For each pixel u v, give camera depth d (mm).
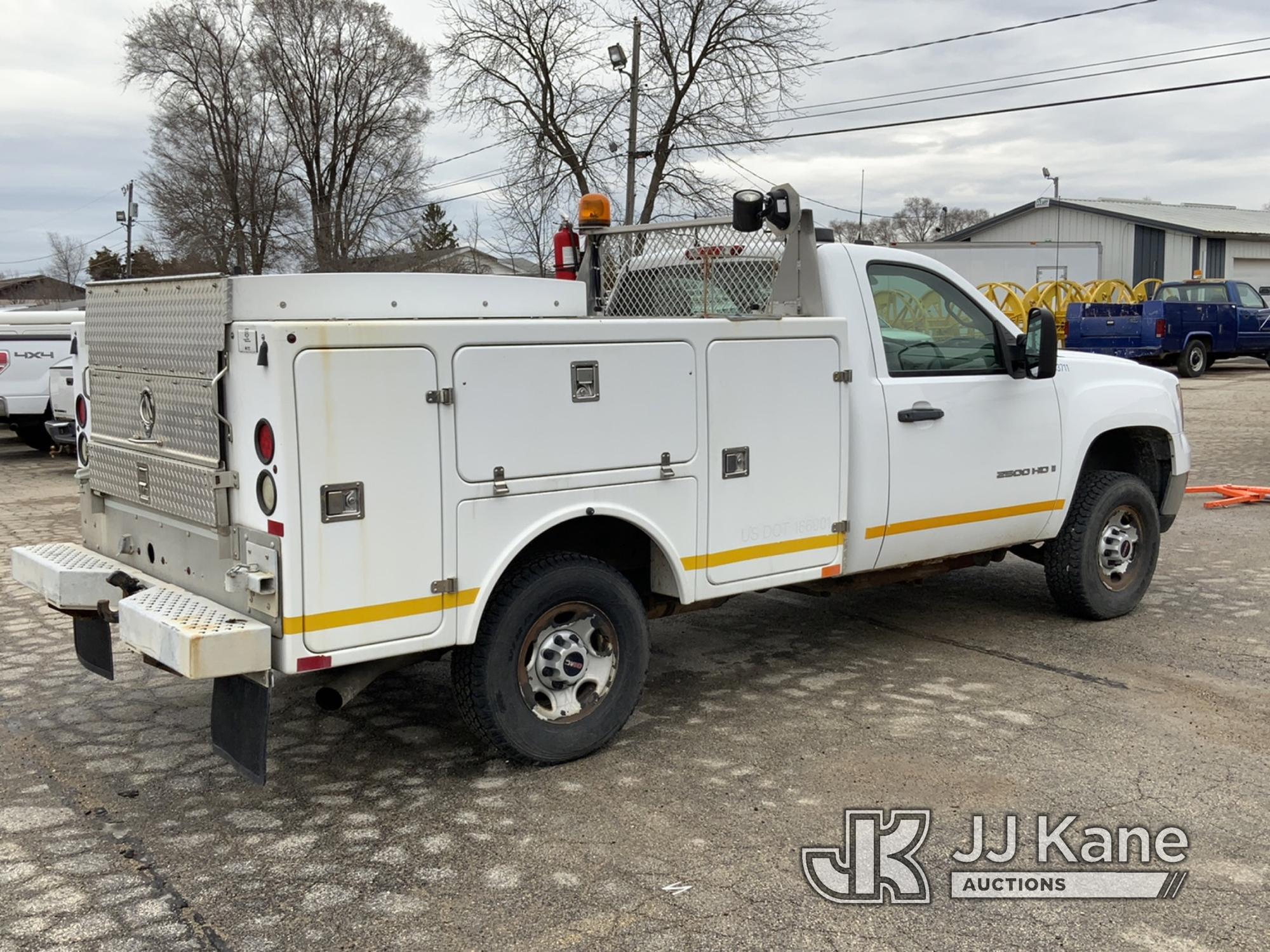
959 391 5320
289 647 3477
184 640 3363
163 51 46188
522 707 4090
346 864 3529
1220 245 36969
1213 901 3266
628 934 3111
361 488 3543
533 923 3174
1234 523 9023
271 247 48312
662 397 4250
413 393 3615
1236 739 4469
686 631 6172
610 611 4281
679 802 3945
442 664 5625
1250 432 14953
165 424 4004
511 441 3852
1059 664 5473
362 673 3793
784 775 4168
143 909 3258
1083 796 3959
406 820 3836
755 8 28906
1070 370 5918
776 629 6195
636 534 4555
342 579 3539
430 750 4484
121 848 3650
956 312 5406
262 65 46406
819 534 4840
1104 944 3053
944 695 5039
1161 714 4762
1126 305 23203
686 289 5484
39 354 14000
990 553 5902
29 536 8938
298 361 3389
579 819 3826
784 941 3074
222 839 3711
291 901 3305
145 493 4184
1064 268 29609
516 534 3910
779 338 4598
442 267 44875
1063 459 5805
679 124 30625
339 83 46781
